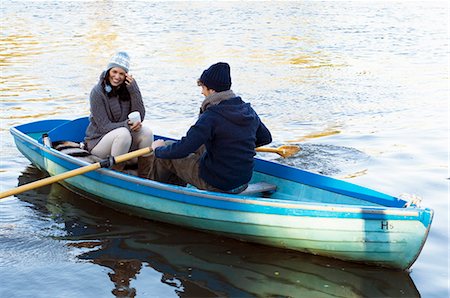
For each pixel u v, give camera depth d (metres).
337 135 9.52
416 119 10.55
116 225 6.32
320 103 11.62
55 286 5.09
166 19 24.12
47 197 7.00
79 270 5.35
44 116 10.24
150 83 12.97
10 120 9.95
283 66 15.22
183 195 6.04
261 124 6.27
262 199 5.66
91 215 6.55
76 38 18.98
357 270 5.45
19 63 14.81
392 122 10.34
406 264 5.33
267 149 7.13
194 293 5.00
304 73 14.39
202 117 5.79
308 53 17.30
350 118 10.59
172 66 14.81
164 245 5.88
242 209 5.75
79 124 7.88
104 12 26.17
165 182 6.58
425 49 18.38
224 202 5.82
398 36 20.91
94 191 6.77
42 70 14.02
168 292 5.01
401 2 32.81
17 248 5.73
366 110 11.16
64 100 11.38
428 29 22.72
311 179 6.40
